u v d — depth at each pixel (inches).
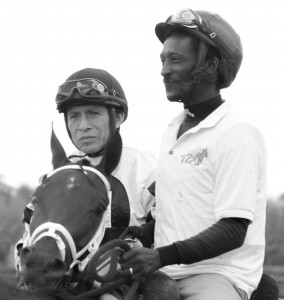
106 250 224.7
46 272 209.2
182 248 236.4
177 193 263.6
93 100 261.1
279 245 977.5
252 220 248.2
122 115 276.5
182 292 256.2
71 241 221.5
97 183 236.7
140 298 243.0
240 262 259.3
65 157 247.6
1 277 208.2
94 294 225.5
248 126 260.2
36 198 231.8
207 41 267.9
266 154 268.2
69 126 267.6
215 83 276.5
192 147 265.3
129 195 265.3
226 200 248.8
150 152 285.4
